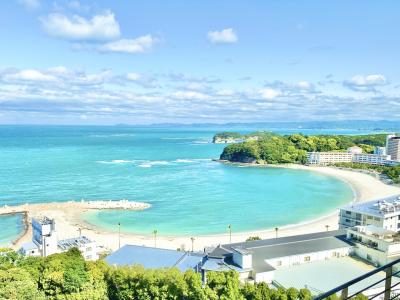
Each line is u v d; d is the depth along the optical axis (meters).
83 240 100.94
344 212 118.00
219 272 61.91
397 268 73.31
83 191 194.12
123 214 152.38
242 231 132.38
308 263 80.12
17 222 142.50
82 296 63.44
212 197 183.50
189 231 131.88
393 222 109.81
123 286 64.62
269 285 70.94
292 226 138.50
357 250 85.00
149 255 81.38
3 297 57.59
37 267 67.06
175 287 61.34
